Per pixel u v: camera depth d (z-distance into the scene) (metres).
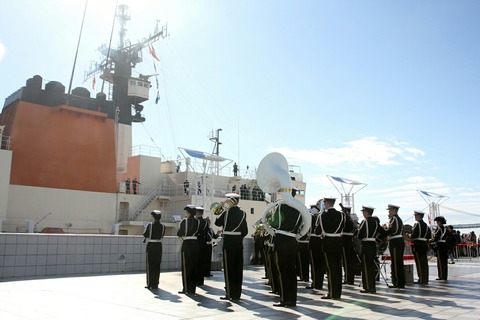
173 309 8.52
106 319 7.40
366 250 11.56
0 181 24.88
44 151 28.38
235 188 36.97
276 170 9.37
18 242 14.50
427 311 8.25
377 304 9.24
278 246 9.03
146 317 7.59
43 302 9.31
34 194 27.44
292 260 9.05
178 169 37.28
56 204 28.23
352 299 10.09
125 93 38.78
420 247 13.88
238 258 10.08
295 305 9.00
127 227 31.50
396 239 12.71
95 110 31.59
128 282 13.39
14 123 27.78
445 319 7.38
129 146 38.28
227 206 10.55
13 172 26.92
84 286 12.32
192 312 8.16
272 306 8.96
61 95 29.72
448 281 14.58
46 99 29.53
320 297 10.52
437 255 15.13
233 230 10.17
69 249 15.61
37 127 28.50
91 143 30.53
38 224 27.23
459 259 29.61
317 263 12.41
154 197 33.81
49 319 7.37
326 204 10.68
